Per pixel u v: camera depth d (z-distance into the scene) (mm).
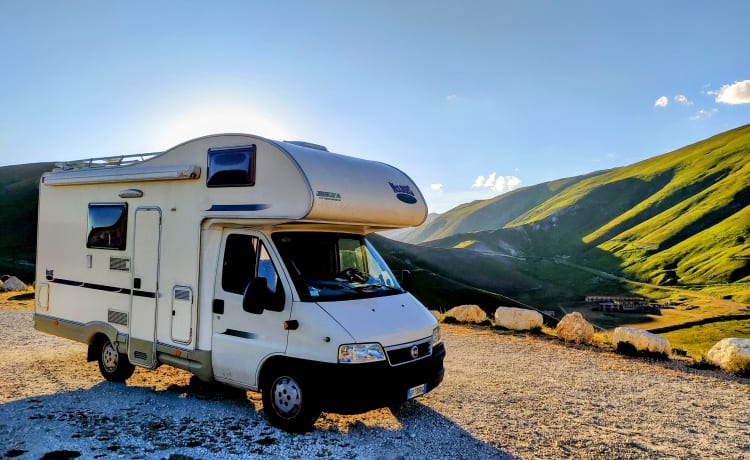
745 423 6590
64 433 5477
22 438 5297
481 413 6656
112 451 5043
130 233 7301
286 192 5797
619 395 7668
